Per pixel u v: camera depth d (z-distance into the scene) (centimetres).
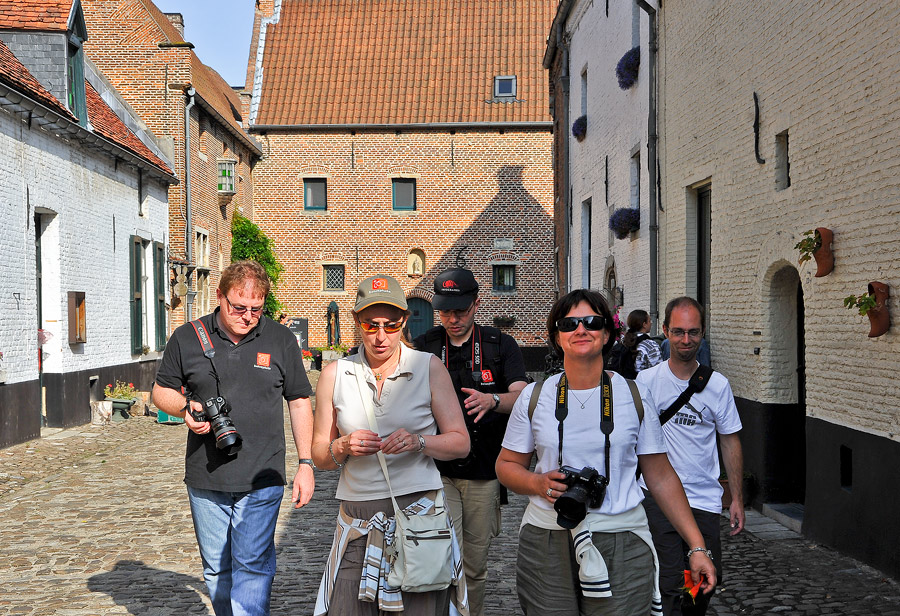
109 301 1617
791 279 816
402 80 3419
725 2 909
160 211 1975
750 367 852
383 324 354
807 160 722
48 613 531
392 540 342
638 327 795
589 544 312
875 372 612
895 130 586
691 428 455
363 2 3619
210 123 2530
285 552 685
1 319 1157
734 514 461
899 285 582
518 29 3550
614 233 1502
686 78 1041
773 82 789
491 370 467
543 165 3312
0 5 1416
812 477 710
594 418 324
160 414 1524
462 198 3316
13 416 1183
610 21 1555
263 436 432
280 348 443
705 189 1034
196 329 438
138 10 2216
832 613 519
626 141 1410
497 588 589
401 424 360
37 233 1359
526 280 3306
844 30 655
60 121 1316
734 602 547
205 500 428
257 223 3316
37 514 812
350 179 3312
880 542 599
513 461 340
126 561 652
